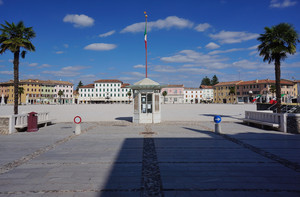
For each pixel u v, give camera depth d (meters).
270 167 5.34
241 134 10.48
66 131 11.78
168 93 117.25
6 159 6.12
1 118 11.10
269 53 15.92
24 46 14.96
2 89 110.06
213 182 4.37
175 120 17.88
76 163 5.71
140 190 3.99
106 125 14.47
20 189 4.03
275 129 11.90
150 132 11.21
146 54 17.05
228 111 32.28
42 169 5.22
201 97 123.56
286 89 84.31
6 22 14.82
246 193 3.84
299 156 6.35
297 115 10.91
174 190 3.98
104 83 119.81
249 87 90.62
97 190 3.98
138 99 15.48
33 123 11.78
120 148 7.48
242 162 5.77
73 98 126.38
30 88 104.69
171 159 6.07
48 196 3.73
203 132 11.16
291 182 4.36
